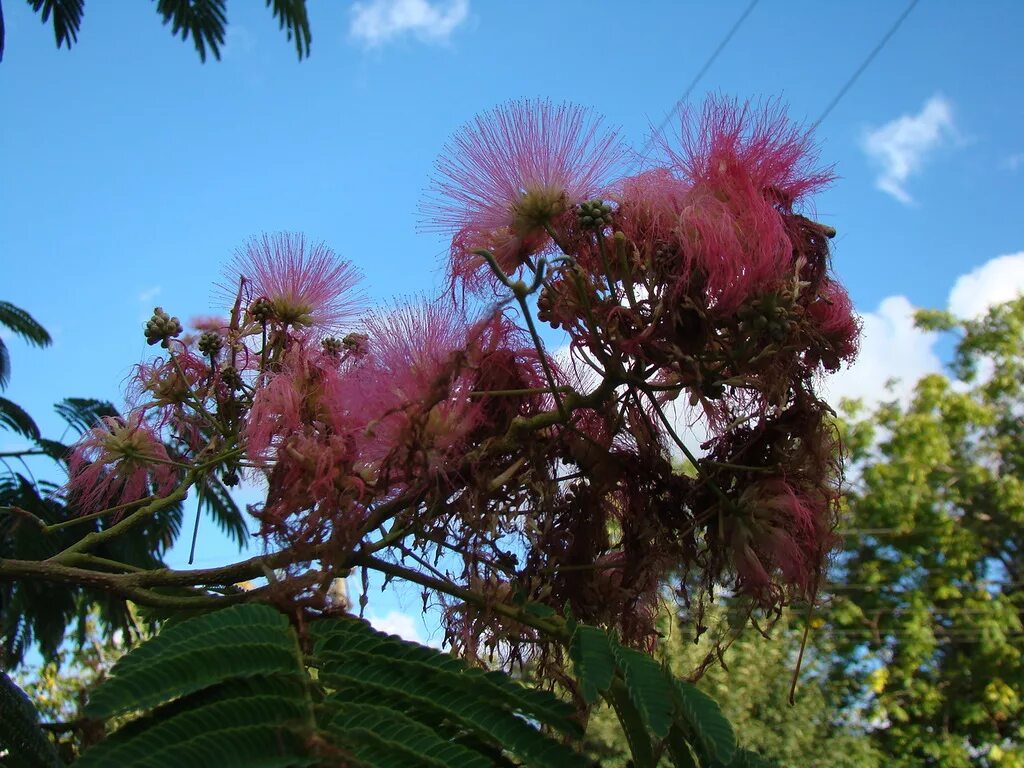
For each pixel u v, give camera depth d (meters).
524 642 2.01
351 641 1.54
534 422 1.85
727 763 1.50
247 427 2.17
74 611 4.58
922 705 14.76
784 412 2.03
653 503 2.05
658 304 1.84
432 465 1.78
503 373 1.98
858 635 14.97
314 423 2.02
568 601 1.95
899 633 14.94
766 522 1.95
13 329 5.01
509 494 1.91
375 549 1.80
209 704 1.33
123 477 2.44
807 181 2.06
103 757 1.21
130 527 2.12
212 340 2.41
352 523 1.74
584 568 1.96
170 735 1.25
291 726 1.32
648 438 2.09
